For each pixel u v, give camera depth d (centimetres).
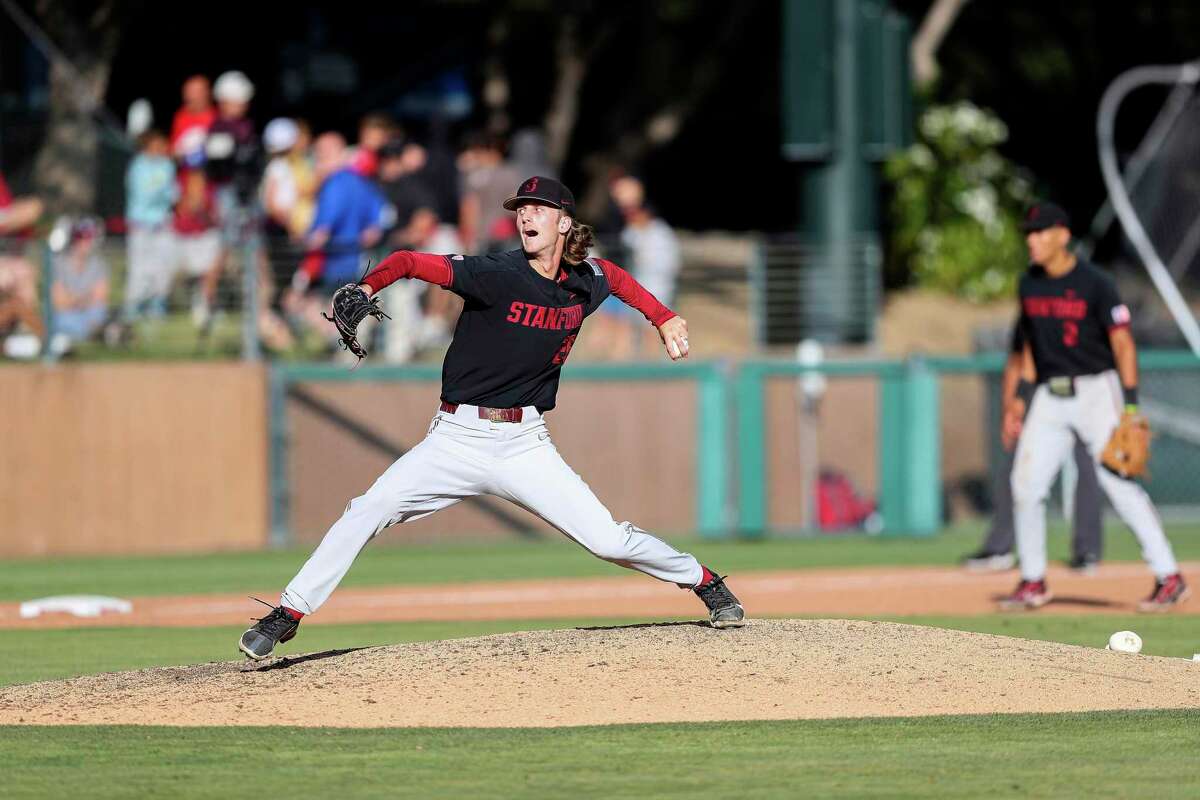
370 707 2391
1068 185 11294
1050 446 3619
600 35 9400
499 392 2445
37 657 3078
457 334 2445
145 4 7944
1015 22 10294
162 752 2169
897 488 5853
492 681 2486
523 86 10012
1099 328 3500
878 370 5862
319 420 5712
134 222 5634
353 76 9231
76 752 2170
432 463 2462
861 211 6481
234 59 9119
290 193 6131
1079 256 3528
